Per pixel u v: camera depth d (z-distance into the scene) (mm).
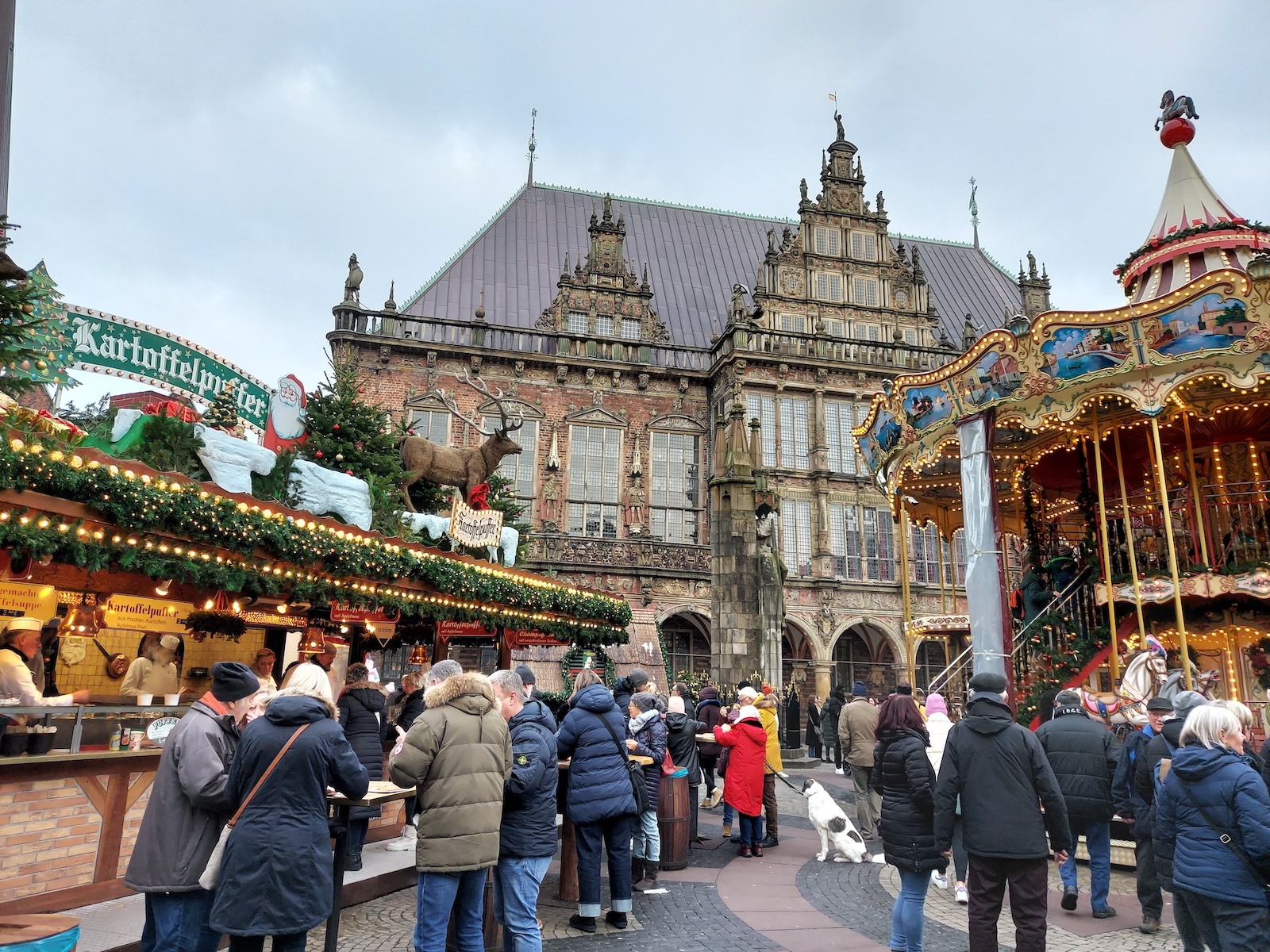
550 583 14109
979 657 13234
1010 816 5172
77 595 10023
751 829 9836
